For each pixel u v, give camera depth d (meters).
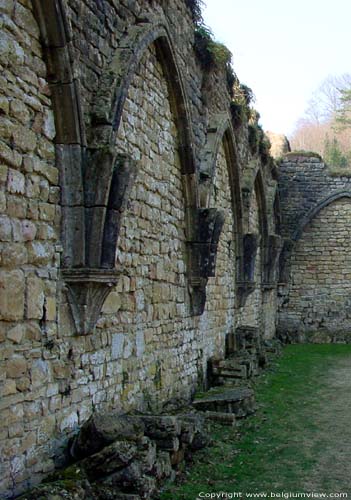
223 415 7.90
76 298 5.18
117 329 6.27
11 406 4.32
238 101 13.47
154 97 7.74
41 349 4.74
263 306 16.75
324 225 19.02
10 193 4.38
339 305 18.73
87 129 5.49
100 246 5.24
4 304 4.27
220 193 11.84
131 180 5.52
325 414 8.70
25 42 4.60
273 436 7.48
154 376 7.45
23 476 4.43
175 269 8.50
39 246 4.75
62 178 5.08
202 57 9.86
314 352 16.25
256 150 14.76
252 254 13.14
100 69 5.83
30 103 4.66
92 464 4.75
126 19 6.51
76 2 5.31
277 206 18.66
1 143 4.27
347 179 18.77
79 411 5.34
